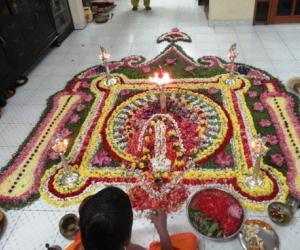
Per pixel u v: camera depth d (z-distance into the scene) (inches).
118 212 40.0
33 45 169.2
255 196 90.0
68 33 214.5
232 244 78.9
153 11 247.9
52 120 129.9
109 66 166.9
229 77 144.4
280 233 80.7
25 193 98.4
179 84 144.6
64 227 85.9
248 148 106.3
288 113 121.7
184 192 92.6
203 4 251.0
